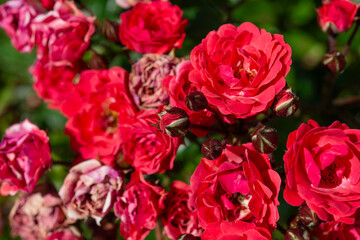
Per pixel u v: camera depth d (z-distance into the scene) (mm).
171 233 446
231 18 518
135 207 441
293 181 389
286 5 563
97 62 483
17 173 456
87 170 447
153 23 469
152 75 445
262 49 413
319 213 388
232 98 410
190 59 441
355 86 560
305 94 554
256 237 393
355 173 396
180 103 427
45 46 477
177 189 448
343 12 480
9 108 608
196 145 494
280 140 491
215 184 401
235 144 442
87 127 471
